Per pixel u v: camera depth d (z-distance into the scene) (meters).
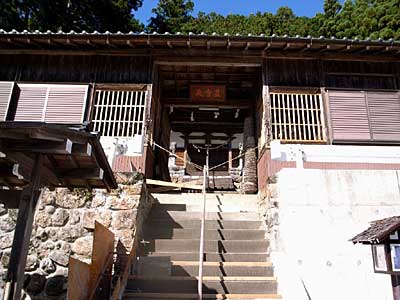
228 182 11.20
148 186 6.22
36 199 3.02
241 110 9.89
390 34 11.88
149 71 6.96
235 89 8.88
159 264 4.51
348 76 6.90
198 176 11.74
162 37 6.47
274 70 6.89
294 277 4.36
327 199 4.83
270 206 5.20
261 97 7.04
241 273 4.62
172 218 5.84
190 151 13.59
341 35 13.95
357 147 6.29
